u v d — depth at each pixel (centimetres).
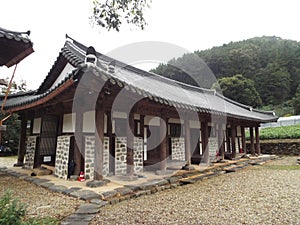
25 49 343
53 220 301
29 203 380
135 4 361
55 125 745
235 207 392
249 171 843
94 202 383
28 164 779
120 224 306
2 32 308
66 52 668
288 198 450
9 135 1677
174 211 369
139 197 461
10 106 743
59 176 595
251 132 1367
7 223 200
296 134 1600
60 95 481
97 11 353
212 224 312
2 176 666
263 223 314
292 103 3005
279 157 1417
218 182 631
